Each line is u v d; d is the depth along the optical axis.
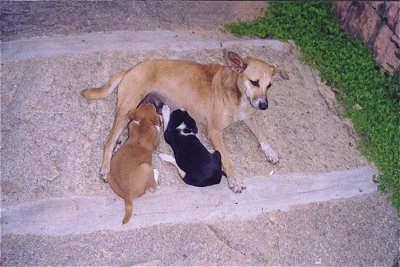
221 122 2.39
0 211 2.16
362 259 2.29
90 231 2.16
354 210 2.40
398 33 2.69
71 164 2.30
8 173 2.25
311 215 2.35
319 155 2.53
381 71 2.81
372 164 2.55
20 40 2.62
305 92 2.74
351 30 3.00
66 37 2.67
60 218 2.17
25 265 2.06
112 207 2.22
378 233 2.37
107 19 2.81
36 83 2.50
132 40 2.72
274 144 2.52
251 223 2.27
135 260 2.12
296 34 2.95
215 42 2.83
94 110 2.46
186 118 2.30
